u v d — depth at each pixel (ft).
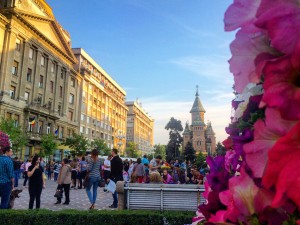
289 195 1.55
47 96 150.51
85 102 205.67
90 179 30.35
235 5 2.06
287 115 1.74
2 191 21.74
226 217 2.29
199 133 249.96
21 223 18.95
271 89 1.77
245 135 2.35
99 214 18.90
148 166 49.24
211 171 3.20
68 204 36.14
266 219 2.04
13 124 114.52
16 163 59.88
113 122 267.18
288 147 1.63
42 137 139.95
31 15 136.36
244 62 2.17
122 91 304.30
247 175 2.15
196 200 20.76
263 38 2.09
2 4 130.93
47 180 92.58
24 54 133.28
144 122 430.61
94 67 235.61
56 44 162.81
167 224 18.17
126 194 21.89
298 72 1.74
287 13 1.74
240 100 2.75
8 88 122.72
